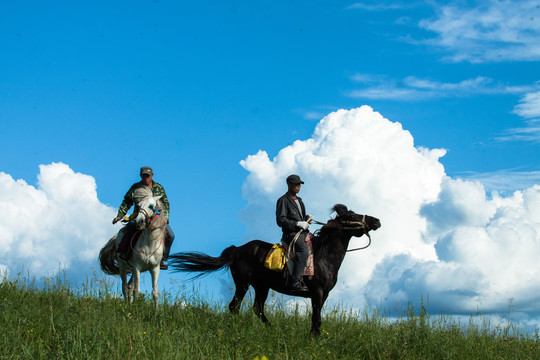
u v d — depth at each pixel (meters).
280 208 8.52
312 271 8.28
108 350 6.31
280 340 7.51
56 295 9.09
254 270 8.59
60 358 6.15
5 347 6.23
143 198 9.38
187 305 8.89
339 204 8.84
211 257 8.73
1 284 9.36
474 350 8.48
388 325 9.29
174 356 6.38
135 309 8.67
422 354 8.02
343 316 9.66
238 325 7.80
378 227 8.69
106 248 10.29
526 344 9.12
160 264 9.80
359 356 7.75
